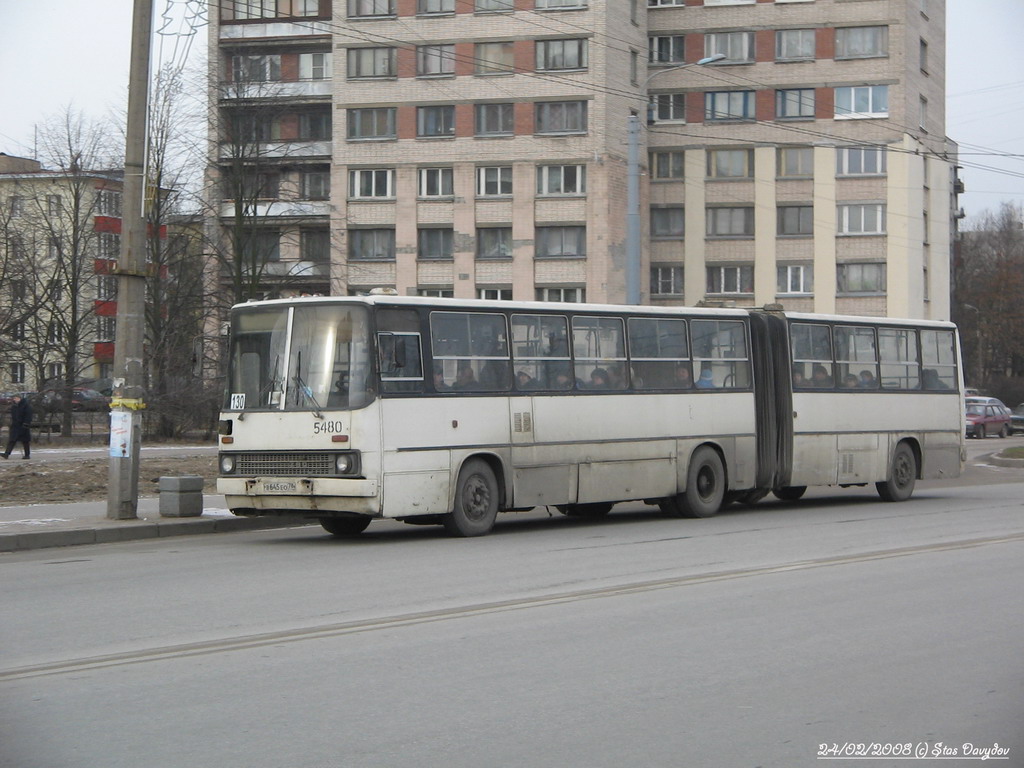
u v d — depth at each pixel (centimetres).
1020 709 718
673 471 1953
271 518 1861
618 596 1123
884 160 6316
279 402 1605
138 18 1736
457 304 1678
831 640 916
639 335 1923
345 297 1595
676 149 6500
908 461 2367
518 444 1734
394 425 1577
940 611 1045
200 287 4700
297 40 6519
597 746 636
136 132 1736
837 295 6359
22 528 1627
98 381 5597
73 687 759
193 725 673
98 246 5022
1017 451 3838
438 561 1394
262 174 5266
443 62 6159
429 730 664
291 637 919
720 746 638
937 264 6725
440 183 6194
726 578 1244
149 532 1692
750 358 2091
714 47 6462
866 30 6322
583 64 6009
